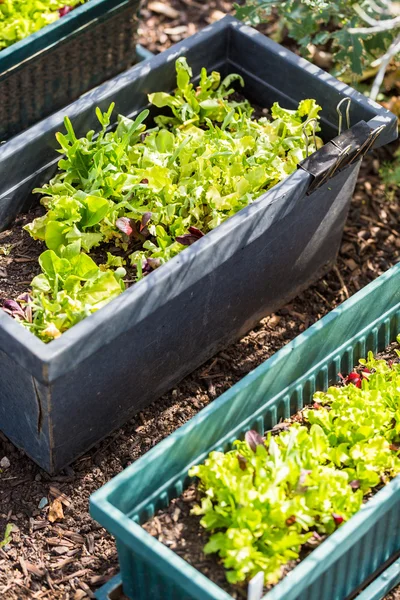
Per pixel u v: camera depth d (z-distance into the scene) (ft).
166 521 9.73
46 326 10.43
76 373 10.14
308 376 10.89
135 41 14.44
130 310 10.09
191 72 12.91
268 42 12.91
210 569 9.25
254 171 11.73
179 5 16.93
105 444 11.50
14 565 10.50
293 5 14.01
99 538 10.76
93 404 10.82
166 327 10.96
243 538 8.89
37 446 10.98
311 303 13.10
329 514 9.39
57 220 11.55
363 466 9.78
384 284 11.05
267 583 9.05
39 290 10.91
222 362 12.34
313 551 8.82
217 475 9.36
